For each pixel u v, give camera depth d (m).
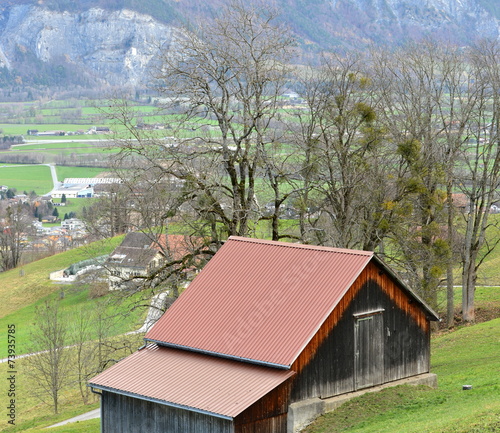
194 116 42.53
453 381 35.31
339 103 48.81
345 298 30.16
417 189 47.75
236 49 41.53
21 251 153.75
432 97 55.06
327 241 49.78
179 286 43.25
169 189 42.16
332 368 29.58
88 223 93.62
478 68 54.78
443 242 50.22
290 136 47.12
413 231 52.19
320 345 29.12
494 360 41.97
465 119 54.28
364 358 30.92
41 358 69.06
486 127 56.34
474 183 57.66
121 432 29.78
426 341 33.75
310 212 49.31
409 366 32.97
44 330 69.38
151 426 28.78
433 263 49.88
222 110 42.03
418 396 30.86
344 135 49.59
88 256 128.75
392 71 55.38
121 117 42.56
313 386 28.81
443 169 51.97
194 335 30.09
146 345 31.52
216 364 28.92
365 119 48.69
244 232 42.97
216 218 43.97
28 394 73.75
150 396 27.67
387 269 31.19
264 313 29.58
